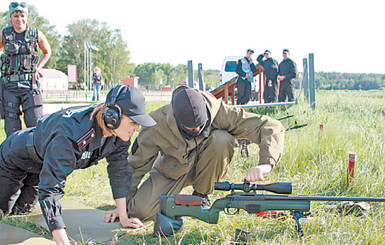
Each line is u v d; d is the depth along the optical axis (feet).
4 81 17.71
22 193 12.74
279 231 11.05
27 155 10.78
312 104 40.75
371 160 16.76
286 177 16.81
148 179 12.70
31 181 12.54
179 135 11.48
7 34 17.37
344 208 12.37
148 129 11.75
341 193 14.61
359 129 22.13
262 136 11.61
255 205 9.84
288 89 44.55
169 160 12.21
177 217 10.87
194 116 10.56
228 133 12.23
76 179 16.72
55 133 9.37
